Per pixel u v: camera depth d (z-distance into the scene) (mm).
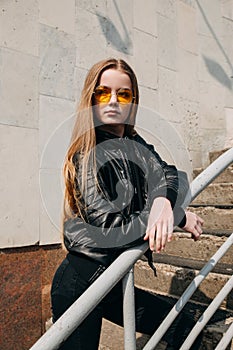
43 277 2766
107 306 1375
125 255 1158
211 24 4531
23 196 2695
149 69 3826
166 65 4008
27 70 2820
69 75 3104
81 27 3256
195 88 4273
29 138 2771
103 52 3414
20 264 2652
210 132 4344
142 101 3727
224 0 4699
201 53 4395
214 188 3119
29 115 2789
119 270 1135
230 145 4449
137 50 3734
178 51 4152
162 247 1138
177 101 4066
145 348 1259
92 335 1284
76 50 3188
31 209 2730
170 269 2316
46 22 2992
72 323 1041
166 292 2311
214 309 1445
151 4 3938
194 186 1343
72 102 3090
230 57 4648
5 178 2609
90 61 3291
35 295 2709
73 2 3215
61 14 3109
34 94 2842
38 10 2945
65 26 3129
